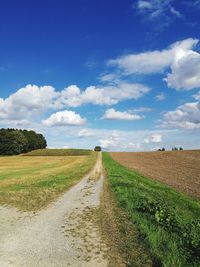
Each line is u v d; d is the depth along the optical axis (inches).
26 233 471.2
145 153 4549.7
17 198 804.6
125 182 1165.7
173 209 634.8
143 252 381.1
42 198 808.9
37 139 6432.1
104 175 1563.7
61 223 537.6
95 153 5039.4
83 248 402.6
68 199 802.2
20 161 3627.0
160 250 374.9
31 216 593.0
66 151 5265.8
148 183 1235.9
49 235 461.4
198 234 416.5
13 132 5398.6
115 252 386.9
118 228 498.6
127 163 2812.5
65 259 364.2
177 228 477.7
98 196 858.8
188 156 3427.7
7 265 343.0
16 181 1256.2
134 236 450.0
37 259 362.9
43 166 2628.0
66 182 1208.8
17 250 392.2
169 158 3329.2
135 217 547.5
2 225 521.0
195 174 1660.9
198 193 976.9
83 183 1191.6
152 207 624.7
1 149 5216.5
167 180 1370.6
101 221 552.7
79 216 596.1
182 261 336.2
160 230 451.8
